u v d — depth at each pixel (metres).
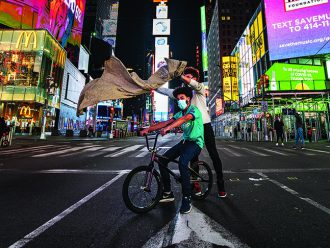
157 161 3.40
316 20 27.27
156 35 151.88
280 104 25.61
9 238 2.33
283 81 27.03
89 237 2.35
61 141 21.72
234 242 2.22
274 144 17.83
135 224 2.70
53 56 37.09
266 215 2.97
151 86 3.41
